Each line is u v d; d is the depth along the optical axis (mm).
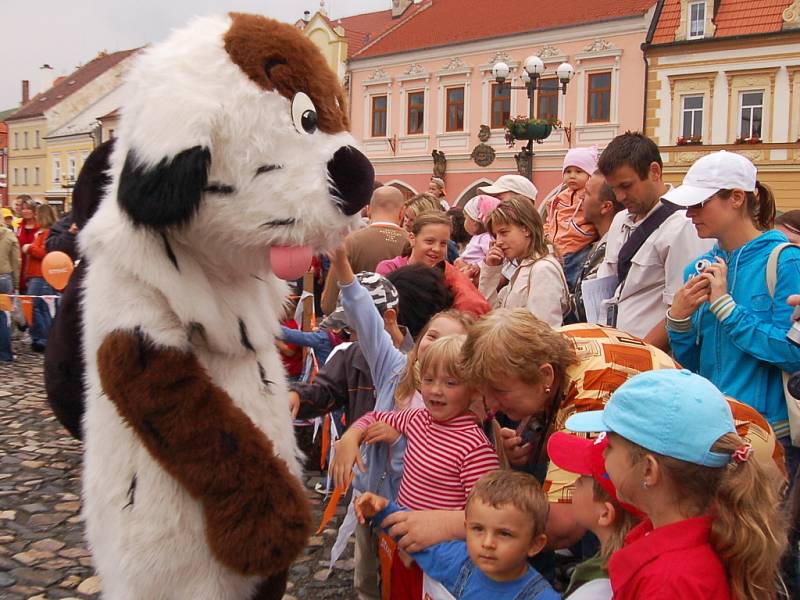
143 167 2082
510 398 2432
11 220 13312
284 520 2160
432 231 4117
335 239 2287
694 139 24375
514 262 4367
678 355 3232
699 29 24234
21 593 3432
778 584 2066
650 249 3715
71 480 4941
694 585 1715
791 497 2834
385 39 31391
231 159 2131
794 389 2736
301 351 5035
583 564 2219
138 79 2189
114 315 2211
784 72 22875
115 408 2221
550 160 26531
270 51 2207
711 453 1763
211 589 2225
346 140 2309
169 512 2193
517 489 2223
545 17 27172
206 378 2223
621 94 25359
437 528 2436
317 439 5156
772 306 2924
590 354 2480
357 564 3221
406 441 2799
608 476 2014
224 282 2352
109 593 2301
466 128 28562
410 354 3000
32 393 7398
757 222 3225
